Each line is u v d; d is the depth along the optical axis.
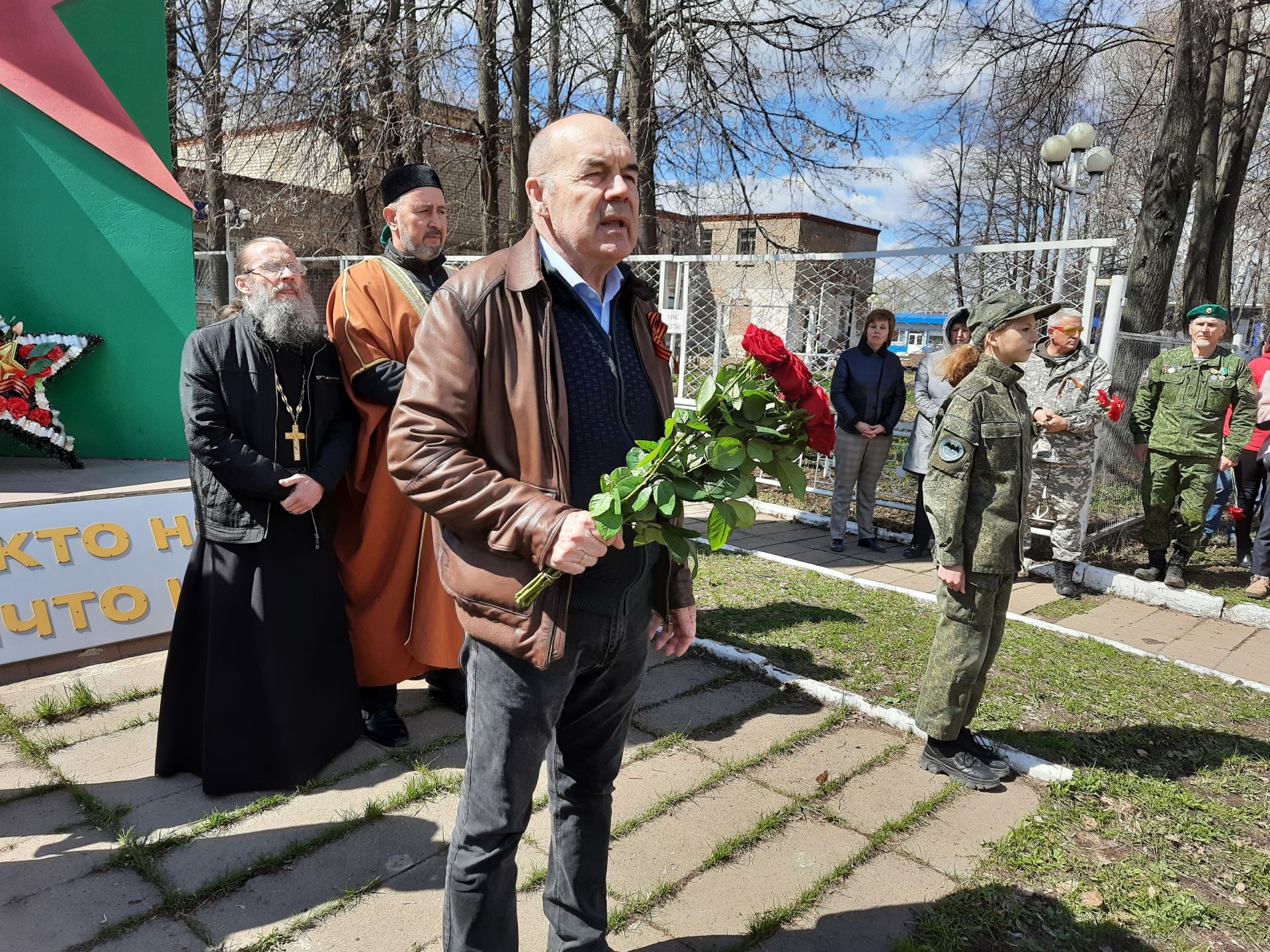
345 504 3.33
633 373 1.82
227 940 2.20
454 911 1.78
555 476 1.64
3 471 4.98
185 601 2.93
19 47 5.23
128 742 3.19
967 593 3.03
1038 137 11.65
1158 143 10.08
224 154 12.14
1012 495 2.97
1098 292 6.66
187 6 11.03
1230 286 15.75
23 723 3.27
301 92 9.47
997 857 2.69
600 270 1.74
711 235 14.20
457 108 10.16
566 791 1.99
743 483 1.66
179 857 2.52
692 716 3.65
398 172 3.36
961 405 3.00
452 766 3.11
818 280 8.52
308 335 2.91
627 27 9.88
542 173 1.66
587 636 1.74
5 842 2.57
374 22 9.13
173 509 4.13
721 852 2.65
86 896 2.34
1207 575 6.61
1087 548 6.88
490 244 10.08
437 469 1.56
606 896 2.22
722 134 10.43
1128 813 2.98
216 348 2.85
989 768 3.17
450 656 3.26
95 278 5.50
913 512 8.27
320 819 2.75
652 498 1.59
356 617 3.25
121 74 5.97
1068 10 10.43
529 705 1.70
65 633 3.70
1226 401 5.74
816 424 1.73
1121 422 7.46
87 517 3.85
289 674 2.91
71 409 5.53
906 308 7.41
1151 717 3.80
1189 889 2.58
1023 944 2.31
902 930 2.35
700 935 2.30
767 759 3.30
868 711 3.69
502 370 1.64
